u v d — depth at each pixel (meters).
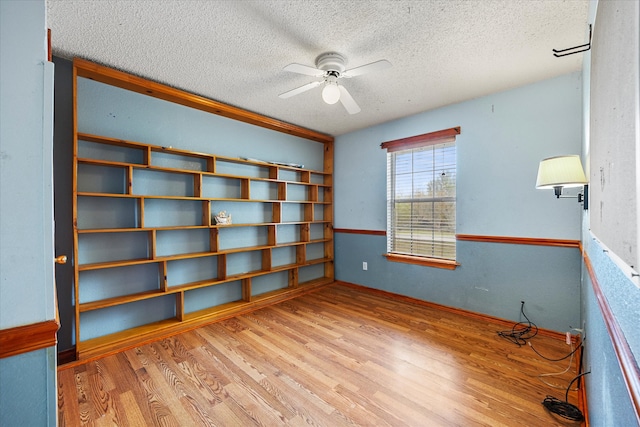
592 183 1.18
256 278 3.70
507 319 2.88
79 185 2.36
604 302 0.96
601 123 0.84
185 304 3.00
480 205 3.05
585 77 2.00
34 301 0.82
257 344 2.47
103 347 2.30
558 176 1.84
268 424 1.56
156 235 2.80
